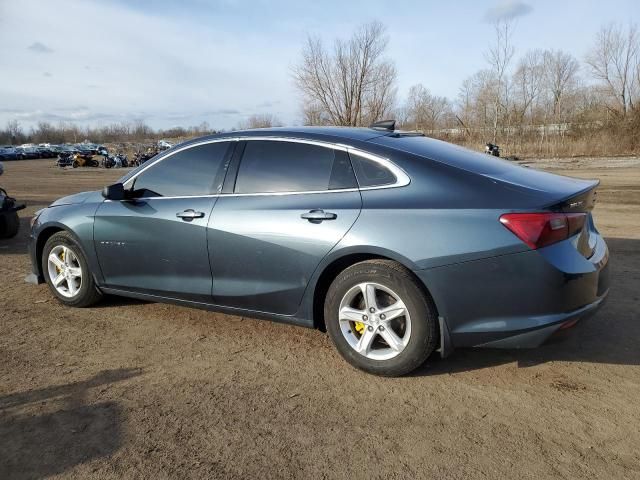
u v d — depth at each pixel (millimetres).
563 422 2832
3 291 5281
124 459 2555
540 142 32281
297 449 2627
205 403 3072
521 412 2938
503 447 2623
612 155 29906
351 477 2418
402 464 2506
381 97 25906
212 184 3979
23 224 9523
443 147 3740
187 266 4008
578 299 3049
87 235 4484
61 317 4516
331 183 3520
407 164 3344
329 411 2975
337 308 3432
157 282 4203
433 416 2912
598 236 3648
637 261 6070
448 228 3076
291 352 3766
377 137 3686
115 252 4363
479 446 2633
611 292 4918
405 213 3191
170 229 4035
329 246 3375
